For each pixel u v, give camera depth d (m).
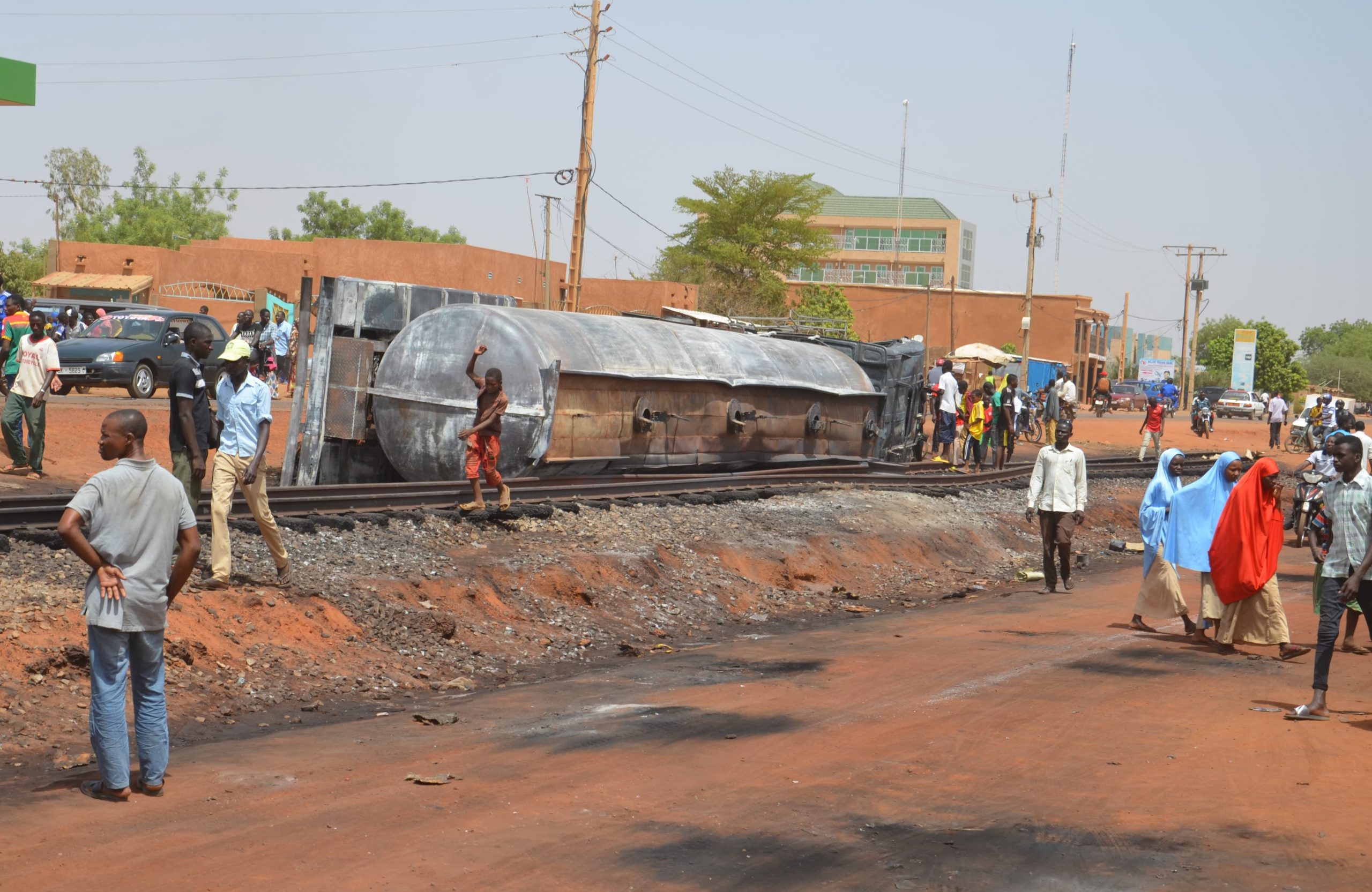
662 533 14.96
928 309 80.00
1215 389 83.62
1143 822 6.04
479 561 12.24
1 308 23.22
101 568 6.09
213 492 9.77
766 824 5.93
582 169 36.16
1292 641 11.73
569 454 16.91
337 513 12.78
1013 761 7.16
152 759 6.29
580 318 18.39
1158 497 11.91
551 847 5.56
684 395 19.28
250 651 9.08
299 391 16.98
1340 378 159.75
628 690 9.16
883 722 8.08
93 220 94.94
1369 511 8.34
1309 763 7.22
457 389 16.50
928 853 5.55
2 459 17.52
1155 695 9.09
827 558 15.80
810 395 22.55
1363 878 5.29
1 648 7.97
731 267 77.62
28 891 4.91
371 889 5.02
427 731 7.84
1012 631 12.02
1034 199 53.25
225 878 5.12
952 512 20.33
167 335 26.38
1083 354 90.31
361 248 50.16
